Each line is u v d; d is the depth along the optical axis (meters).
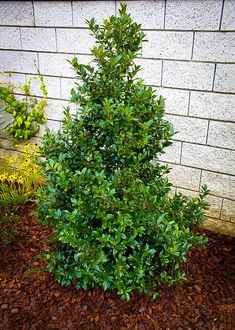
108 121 1.92
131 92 2.09
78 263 2.16
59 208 2.23
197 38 2.82
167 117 3.18
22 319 2.27
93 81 2.04
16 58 3.85
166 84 3.09
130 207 1.97
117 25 1.96
